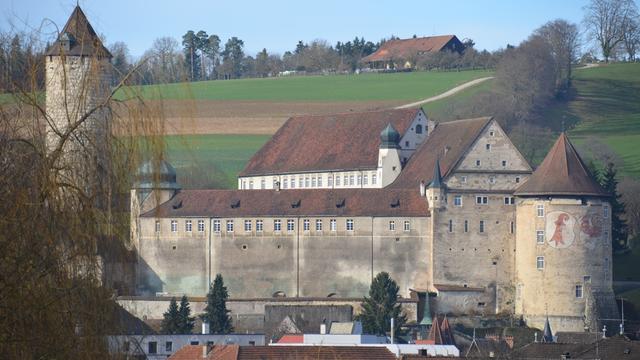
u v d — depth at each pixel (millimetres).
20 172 153125
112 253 158625
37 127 157125
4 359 146500
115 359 155000
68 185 155125
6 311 147375
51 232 151875
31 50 158875
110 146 159375
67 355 149875
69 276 152250
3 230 149500
